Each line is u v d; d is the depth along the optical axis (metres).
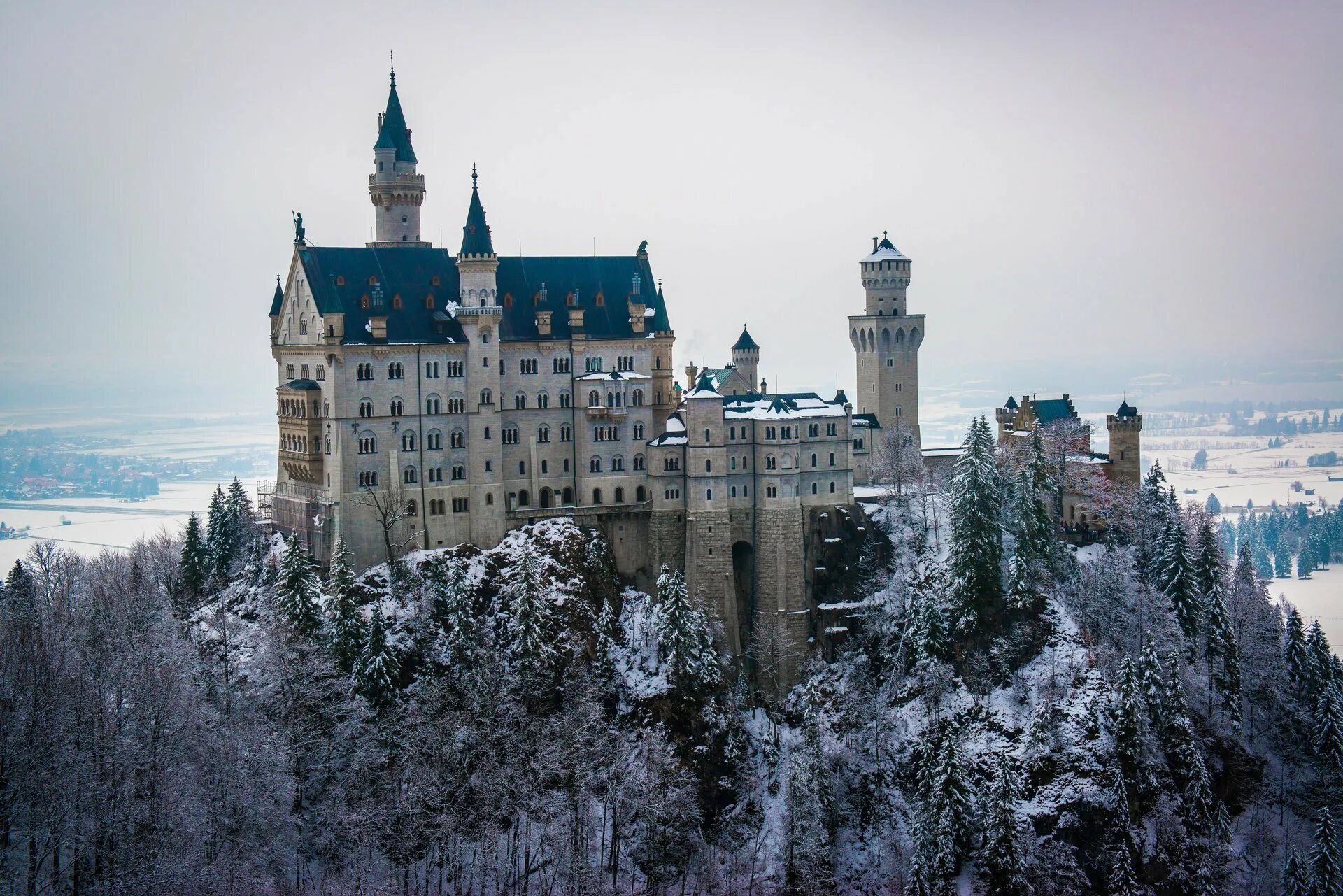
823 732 185.25
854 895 172.50
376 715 163.25
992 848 166.62
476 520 195.75
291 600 170.25
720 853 175.38
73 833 128.62
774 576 199.62
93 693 139.50
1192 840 172.75
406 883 151.88
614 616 192.50
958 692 187.38
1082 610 193.00
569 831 161.62
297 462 195.12
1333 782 186.62
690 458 198.50
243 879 142.88
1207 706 188.25
